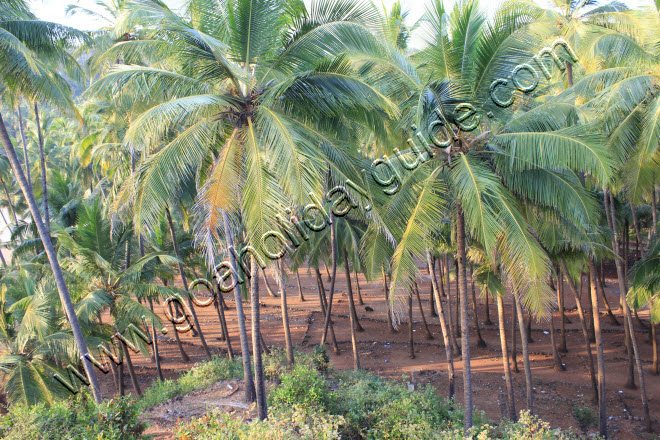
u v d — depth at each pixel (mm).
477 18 7797
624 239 21938
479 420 11203
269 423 8195
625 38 9984
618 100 9586
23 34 9078
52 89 9328
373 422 10086
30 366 12602
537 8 11500
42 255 18578
